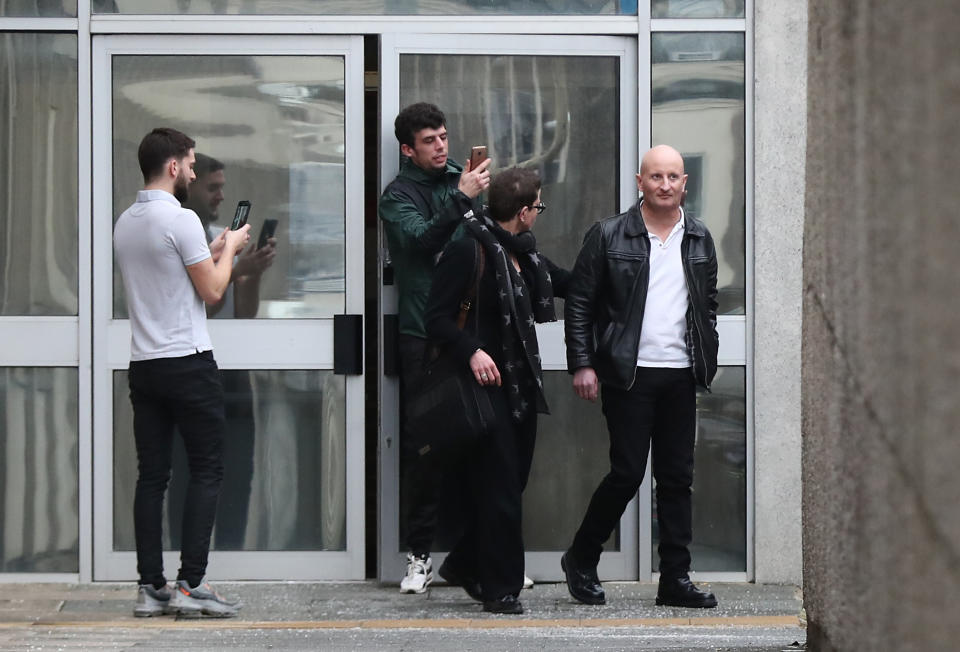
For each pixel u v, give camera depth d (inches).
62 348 569.9
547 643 408.8
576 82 578.2
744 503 572.4
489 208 499.8
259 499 576.7
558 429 579.2
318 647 410.3
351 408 574.6
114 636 444.1
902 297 146.2
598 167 579.2
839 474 204.4
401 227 535.8
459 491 573.0
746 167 571.2
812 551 245.0
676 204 506.3
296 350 573.0
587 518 521.3
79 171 570.3
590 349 509.4
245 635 444.5
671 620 489.4
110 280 571.8
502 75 576.7
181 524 574.6
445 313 483.8
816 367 233.0
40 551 573.6
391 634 445.4
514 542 495.2
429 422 479.8
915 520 138.8
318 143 576.7
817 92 226.1
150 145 489.1
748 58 570.6
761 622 483.2
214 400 490.3
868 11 174.1
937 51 127.4
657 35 574.2
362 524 576.7
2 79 570.6
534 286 506.3
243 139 576.4
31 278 571.5
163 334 483.8
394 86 575.2
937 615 127.0
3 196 571.2
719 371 571.2
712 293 512.7
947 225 123.6
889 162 156.0
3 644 418.9
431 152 544.1
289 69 575.8
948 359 122.6
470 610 517.7
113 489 572.4
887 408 157.0
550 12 575.8
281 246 575.2
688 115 573.6
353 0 574.6
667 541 518.3
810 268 239.0
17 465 571.5
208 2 573.6
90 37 571.8
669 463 514.3
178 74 575.2
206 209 576.7
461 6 575.5
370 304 618.5
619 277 504.1
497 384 482.0
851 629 191.6
